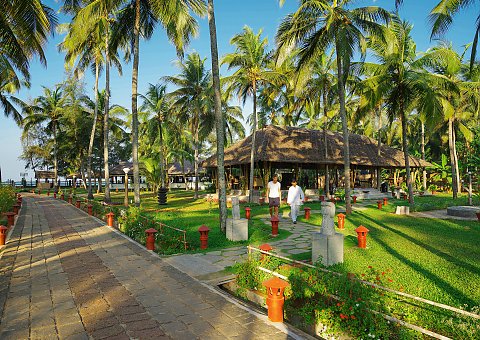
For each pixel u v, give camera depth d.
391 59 16.25
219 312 4.54
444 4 11.02
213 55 10.44
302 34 13.98
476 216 14.44
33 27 10.49
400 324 3.50
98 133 39.19
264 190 23.17
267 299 4.34
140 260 7.38
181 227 11.70
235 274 6.23
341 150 27.05
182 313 4.51
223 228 10.43
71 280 6.00
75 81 36.41
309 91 22.73
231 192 26.61
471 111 31.66
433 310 4.27
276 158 22.95
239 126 30.73
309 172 28.84
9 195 19.75
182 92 26.83
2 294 5.31
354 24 13.77
